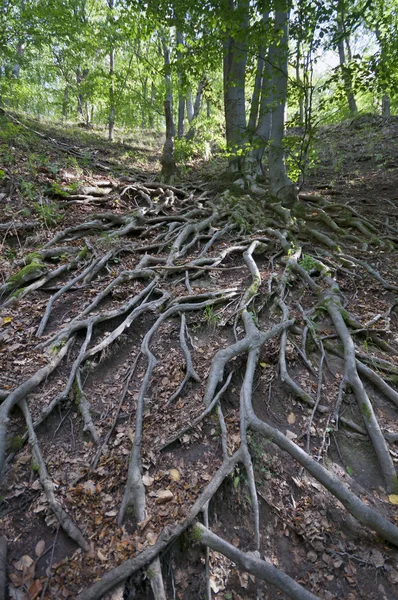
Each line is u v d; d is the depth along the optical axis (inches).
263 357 151.7
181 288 197.0
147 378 135.9
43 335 155.0
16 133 361.4
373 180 459.5
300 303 190.1
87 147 502.6
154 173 471.8
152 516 95.4
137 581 83.5
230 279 213.3
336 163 535.2
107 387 137.7
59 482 103.1
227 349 142.1
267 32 251.0
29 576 83.5
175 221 291.3
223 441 114.2
